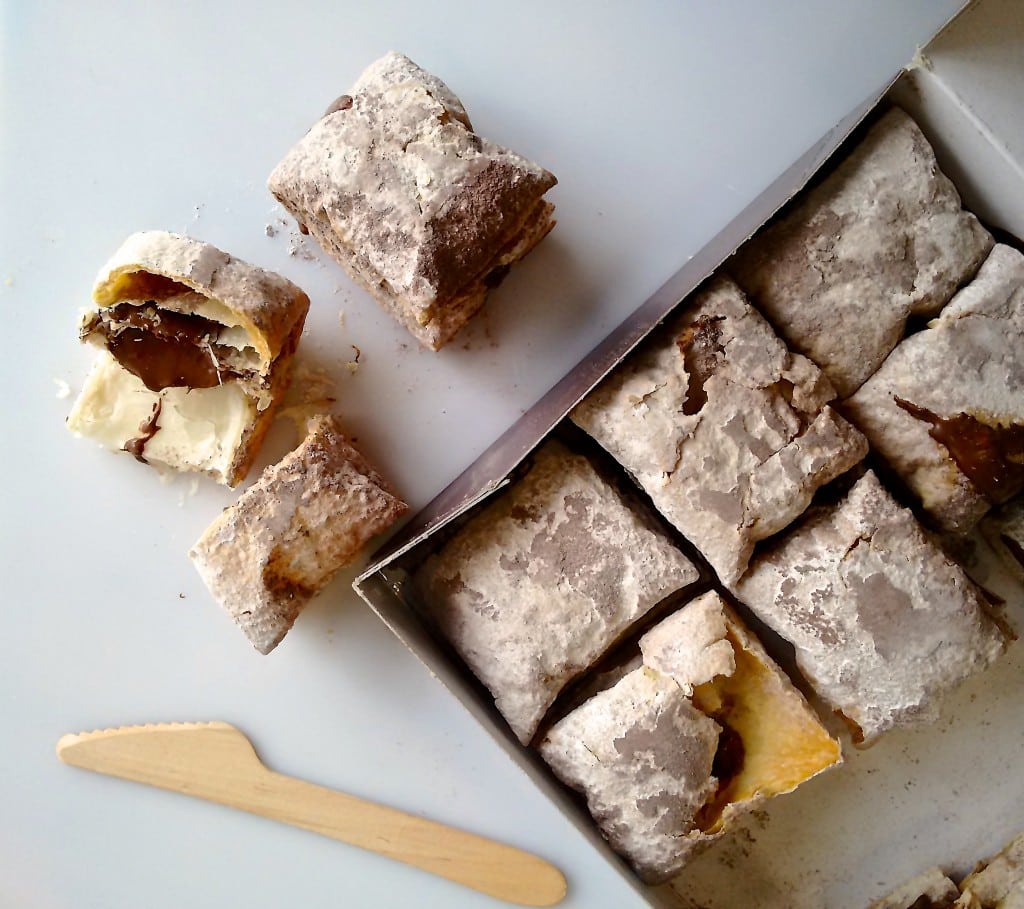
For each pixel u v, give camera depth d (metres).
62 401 0.30
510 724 0.27
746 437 0.26
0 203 0.30
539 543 0.27
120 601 0.30
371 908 0.31
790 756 0.27
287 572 0.28
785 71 0.29
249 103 0.30
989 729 0.30
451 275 0.26
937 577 0.26
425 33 0.30
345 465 0.28
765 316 0.27
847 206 0.26
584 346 0.30
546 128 0.30
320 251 0.30
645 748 0.26
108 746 0.30
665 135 0.30
